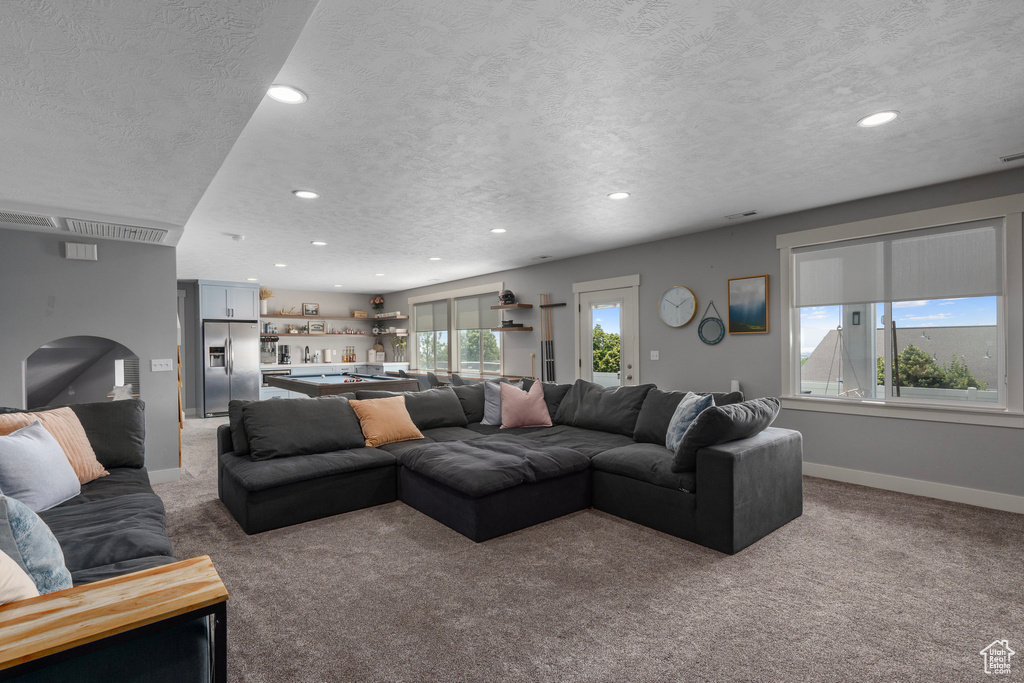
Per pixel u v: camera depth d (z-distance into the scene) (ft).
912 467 12.48
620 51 6.19
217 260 20.79
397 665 5.85
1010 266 11.02
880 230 12.67
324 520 10.75
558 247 18.74
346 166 10.02
